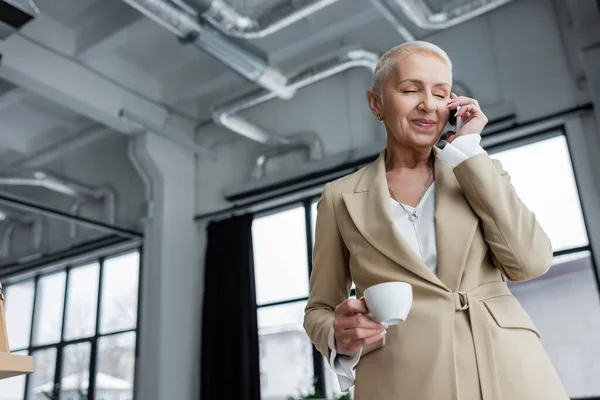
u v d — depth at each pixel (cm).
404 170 105
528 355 82
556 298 424
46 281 802
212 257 595
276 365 555
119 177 713
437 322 83
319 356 532
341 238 104
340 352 84
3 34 345
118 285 701
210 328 565
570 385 406
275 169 596
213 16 398
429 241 92
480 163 90
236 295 563
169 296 583
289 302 562
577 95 435
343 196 102
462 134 96
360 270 94
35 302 797
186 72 615
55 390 715
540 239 88
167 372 555
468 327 83
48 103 647
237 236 586
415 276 88
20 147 707
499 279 91
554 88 446
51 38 525
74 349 721
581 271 418
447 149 93
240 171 624
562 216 434
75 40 543
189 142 612
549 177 447
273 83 481
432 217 95
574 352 409
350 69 570
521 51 471
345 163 527
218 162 647
